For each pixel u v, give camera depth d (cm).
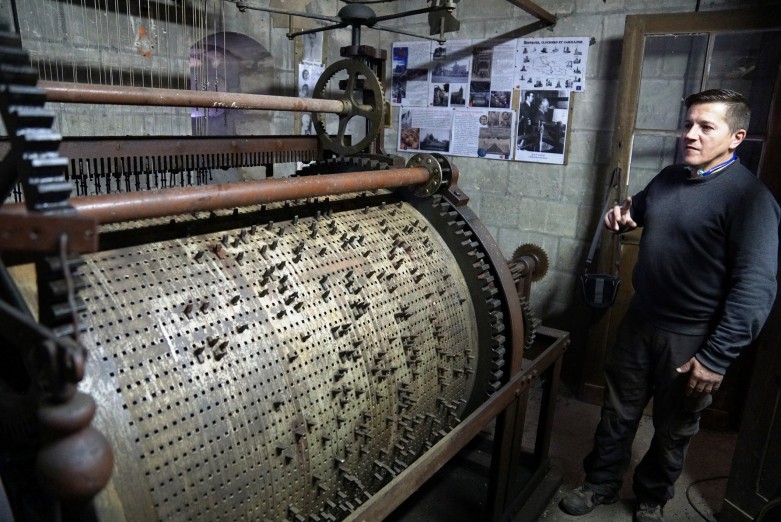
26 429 73
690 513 200
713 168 164
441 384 147
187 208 98
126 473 82
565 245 298
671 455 182
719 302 166
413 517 184
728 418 254
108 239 101
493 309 159
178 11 231
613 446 194
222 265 107
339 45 318
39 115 60
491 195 315
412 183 153
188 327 95
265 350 103
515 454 173
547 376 198
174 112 241
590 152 283
